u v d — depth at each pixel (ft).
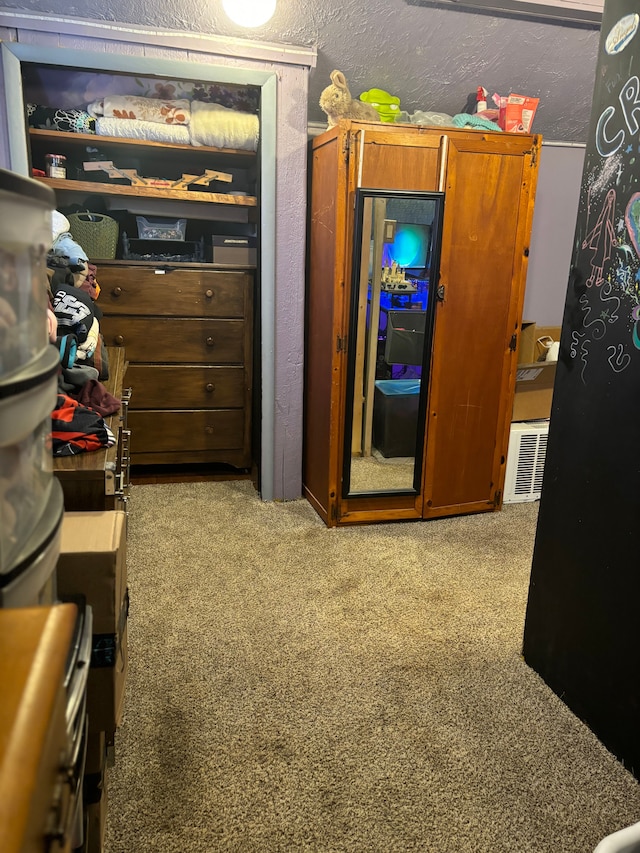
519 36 9.11
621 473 5.20
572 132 12.19
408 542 9.30
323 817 4.62
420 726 5.59
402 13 8.52
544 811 4.75
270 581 8.02
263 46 8.98
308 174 9.92
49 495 2.84
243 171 11.84
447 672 6.35
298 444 10.74
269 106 9.25
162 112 9.89
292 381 10.46
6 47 8.26
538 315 13.64
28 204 2.33
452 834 4.52
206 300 10.77
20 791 1.40
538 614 6.34
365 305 9.04
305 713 5.69
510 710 5.85
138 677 6.09
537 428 10.84
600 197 5.41
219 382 11.16
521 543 9.36
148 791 4.78
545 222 13.09
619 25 5.11
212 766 5.05
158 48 8.77
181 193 10.25
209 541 9.12
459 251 9.14
